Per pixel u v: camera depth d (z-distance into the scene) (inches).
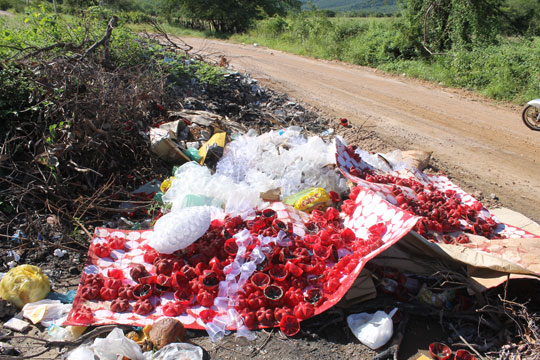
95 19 374.6
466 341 141.4
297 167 223.9
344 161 226.1
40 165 210.7
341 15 1082.7
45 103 215.9
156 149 235.3
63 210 200.2
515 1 866.1
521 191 273.0
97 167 222.7
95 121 224.7
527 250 158.9
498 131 396.5
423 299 153.4
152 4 1423.5
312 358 134.1
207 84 392.2
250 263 152.5
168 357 126.6
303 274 157.8
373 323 141.3
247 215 181.2
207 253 160.1
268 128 345.7
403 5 762.2
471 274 149.6
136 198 217.0
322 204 201.8
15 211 194.5
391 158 260.2
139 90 274.7
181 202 186.9
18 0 1024.2
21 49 256.1
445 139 370.6
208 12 1289.4
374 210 177.0
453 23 684.1
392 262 161.3
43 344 130.3
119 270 159.9
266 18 1317.7
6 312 144.6
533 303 151.4
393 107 469.7
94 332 135.0
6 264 169.5
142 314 144.6
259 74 608.4
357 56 767.1
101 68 264.1
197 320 143.6
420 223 179.6
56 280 165.8
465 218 201.2
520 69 538.6
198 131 266.8
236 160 232.8
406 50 730.2
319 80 600.7
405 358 137.1
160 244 158.6
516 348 135.0
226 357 132.7
